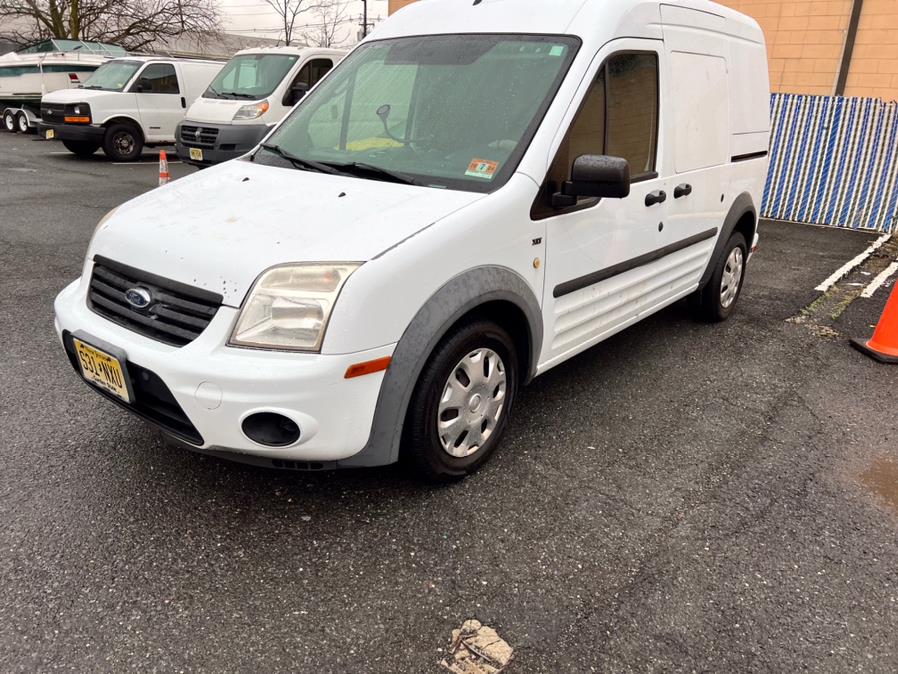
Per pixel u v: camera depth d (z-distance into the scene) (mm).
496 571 2498
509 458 3254
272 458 2465
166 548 2529
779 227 9539
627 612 2334
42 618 2189
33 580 2342
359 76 3682
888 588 2512
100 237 2867
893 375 4488
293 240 2482
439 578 2451
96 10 26219
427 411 2693
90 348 2609
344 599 2334
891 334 4734
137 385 2531
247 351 2328
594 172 2840
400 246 2471
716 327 5289
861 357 4785
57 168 12367
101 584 2342
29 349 4227
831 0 11766
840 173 9500
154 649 2100
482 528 2729
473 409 2949
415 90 3404
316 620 2240
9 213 8188
